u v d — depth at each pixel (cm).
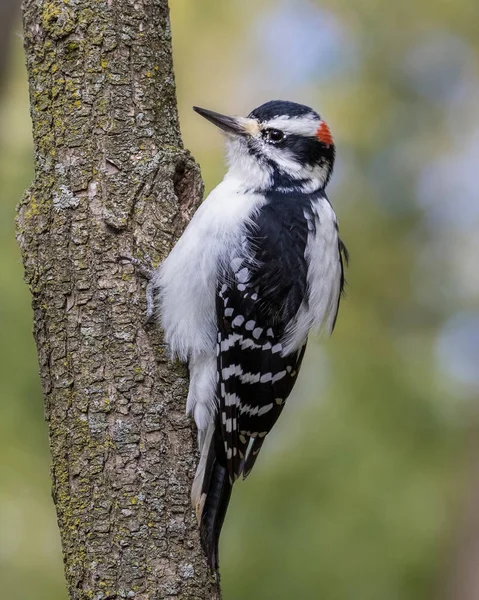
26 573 1323
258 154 846
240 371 793
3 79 1209
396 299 1559
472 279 1593
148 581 679
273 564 1211
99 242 726
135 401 712
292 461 1266
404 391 1350
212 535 716
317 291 827
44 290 725
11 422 1177
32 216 735
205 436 742
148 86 759
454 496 1350
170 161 757
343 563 1208
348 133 1579
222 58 1576
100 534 687
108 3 751
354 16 1600
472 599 1316
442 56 1620
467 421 1385
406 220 1580
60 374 714
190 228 767
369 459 1269
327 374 1381
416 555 1227
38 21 747
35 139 748
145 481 697
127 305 725
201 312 762
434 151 1605
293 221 819
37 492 1258
